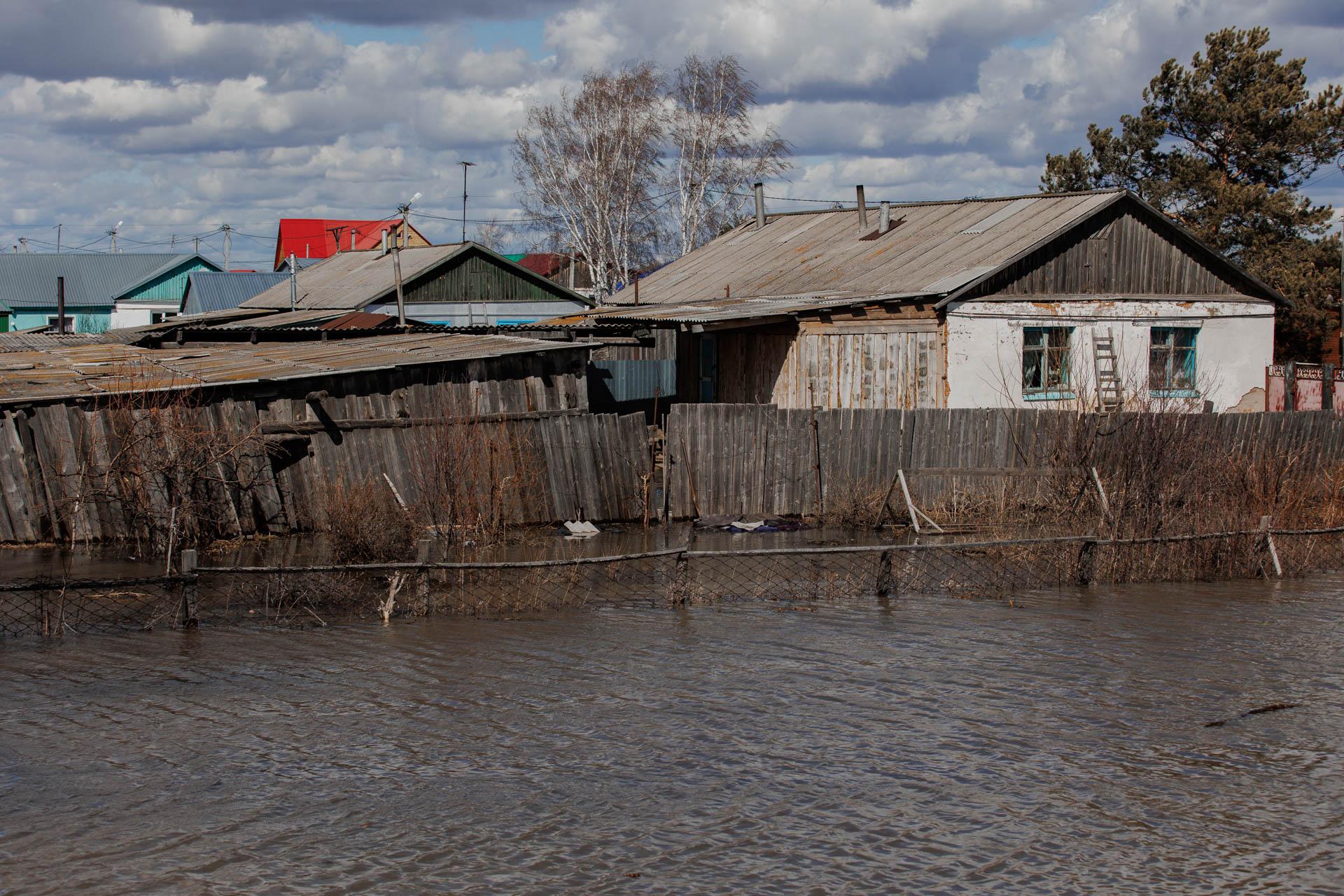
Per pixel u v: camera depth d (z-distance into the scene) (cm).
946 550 1421
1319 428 1986
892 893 603
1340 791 746
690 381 2719
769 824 681
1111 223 2339
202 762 762
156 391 1566
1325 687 959
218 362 1878
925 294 2106
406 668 973
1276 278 3309
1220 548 1420
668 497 1806
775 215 3369
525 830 668
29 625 1087
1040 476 1755
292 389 1648
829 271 2636
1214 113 3519
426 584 1148
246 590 1236
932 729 842
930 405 2145
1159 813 707
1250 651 1065
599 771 756
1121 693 933
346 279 4156
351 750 787
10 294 6306
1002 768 773
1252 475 1669
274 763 762
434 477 1623
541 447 1747
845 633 1109
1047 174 3888
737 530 1744
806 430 1834
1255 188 3403
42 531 1534
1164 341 2419
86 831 659
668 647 1048
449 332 2483
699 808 702
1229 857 653
